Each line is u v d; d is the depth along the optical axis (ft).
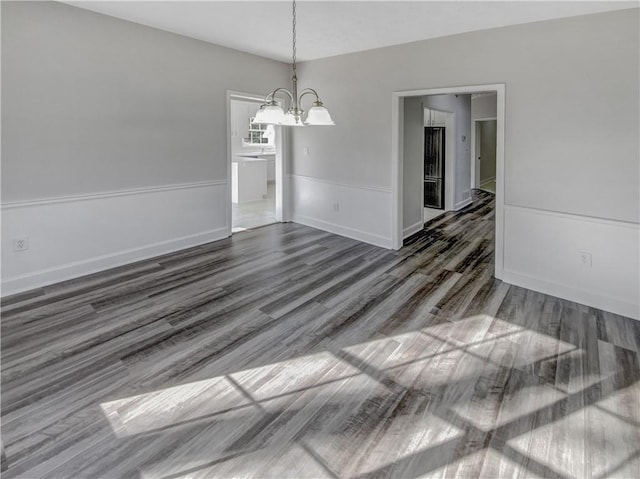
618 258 10.46
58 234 12.57
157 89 14.67
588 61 10.55
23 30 11.18
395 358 8.49
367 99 16.78
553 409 6.84
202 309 10.88
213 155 17.13
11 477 5.44
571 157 11.09
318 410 6.88
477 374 7.90
